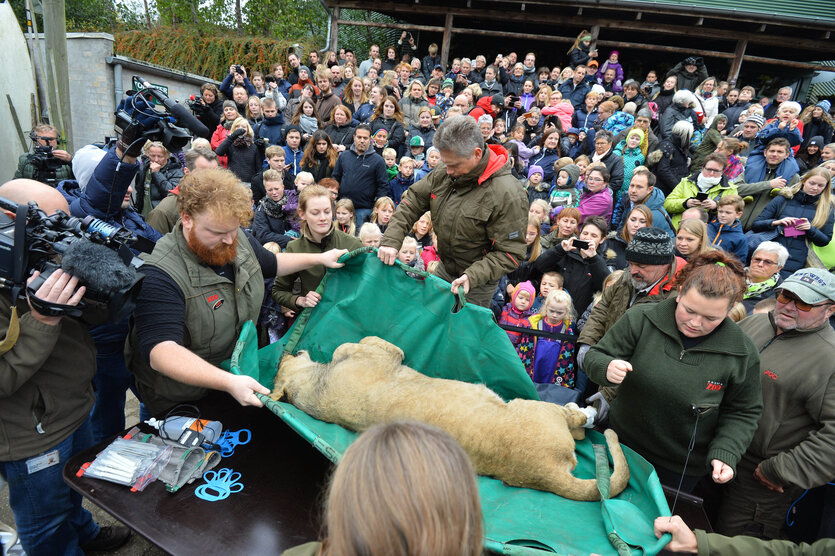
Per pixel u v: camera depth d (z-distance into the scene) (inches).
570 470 68.7
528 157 258.5
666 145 233.8
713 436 75.4
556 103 319.6
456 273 109.4
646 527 59.1
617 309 103.3
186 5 640.4
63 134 229.6
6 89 252.8
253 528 60.7
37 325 63.5
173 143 83.9
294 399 81.6
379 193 219.0
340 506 27.5
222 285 77.5
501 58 374.9
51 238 62.2
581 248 145.9
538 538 55.7
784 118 246.5
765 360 85.0
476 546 28.2
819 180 168.7
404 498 26.0
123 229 66.9
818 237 170.4
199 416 78.7
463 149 88.5
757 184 186.4
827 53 439.2
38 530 75.9
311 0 698.8
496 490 68.1
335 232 116.3
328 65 386.9
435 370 88.7
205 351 78.8
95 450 71.4
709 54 403.9
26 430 70.8
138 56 484.4
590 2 369.7
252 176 234.1
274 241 156.1
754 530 90.0
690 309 67.2
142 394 88.1
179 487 65.5
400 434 28.8
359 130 208.7
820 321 80.0
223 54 504.1
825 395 78.1
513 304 141.1
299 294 118.0
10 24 258.8
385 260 89.7
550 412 71.4
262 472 70.2
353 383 76.6
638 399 76.7
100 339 95.4
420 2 406.9
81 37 321.4
